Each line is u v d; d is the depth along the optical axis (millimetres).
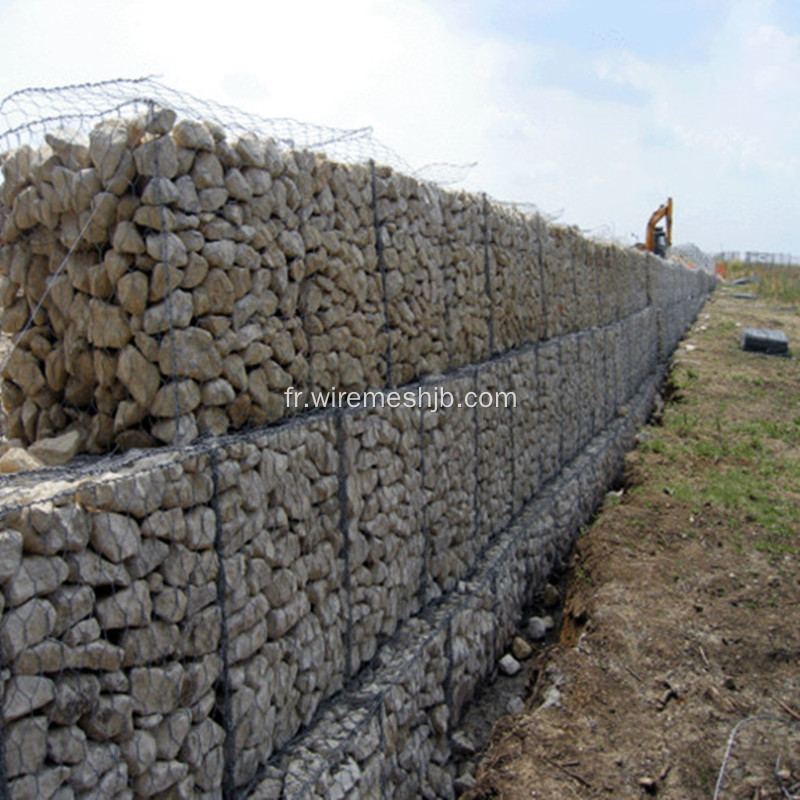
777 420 14938
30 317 4352
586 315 12969
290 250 4609
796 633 6926
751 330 23688
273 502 4398
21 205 4152
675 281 26875
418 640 5941
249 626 4125
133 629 3422
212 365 4008
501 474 8453
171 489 3611
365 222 5621
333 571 5043
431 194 6801
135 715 3428
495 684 7301
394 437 5824
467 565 7410
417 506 6273
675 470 11750
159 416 3896
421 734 5805
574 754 5387
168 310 3766
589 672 6348
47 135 3943
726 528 9406
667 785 5070
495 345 8586
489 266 8320
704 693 6043
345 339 5398
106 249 3895
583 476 11320
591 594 7918
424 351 6828
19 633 2881
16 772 2863
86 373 4160
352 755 4688
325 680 4965
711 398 16688
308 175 4816
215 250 3979
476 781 5449
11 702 2844
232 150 4109
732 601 7551
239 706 4043
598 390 13508
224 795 3988
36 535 2980
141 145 3725
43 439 4160
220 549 3908
